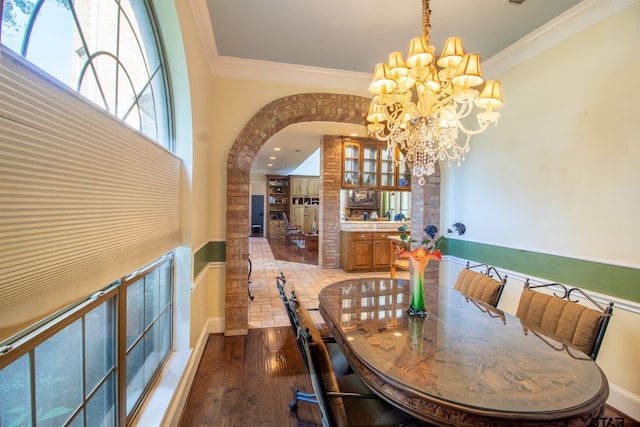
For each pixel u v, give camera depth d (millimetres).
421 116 2184
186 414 1882
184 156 2164
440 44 2699
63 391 980
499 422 930
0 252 616
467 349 1323
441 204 3686
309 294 4598
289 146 6805
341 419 1161
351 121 3514
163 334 2057
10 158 639
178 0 1788
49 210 769
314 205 12422
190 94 2109
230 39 2654
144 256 1457
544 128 2514
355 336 1459
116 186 1142
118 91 1416
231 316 3066
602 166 2098
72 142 861
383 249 6195
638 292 1896
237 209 3078
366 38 2631
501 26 2412
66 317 943
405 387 1061
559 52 2391
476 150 3252
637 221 1915
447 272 3672
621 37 1991
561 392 1030
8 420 754
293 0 2129
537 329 1547
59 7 956
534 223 2600
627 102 1962
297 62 3076
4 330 635
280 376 2312
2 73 616
